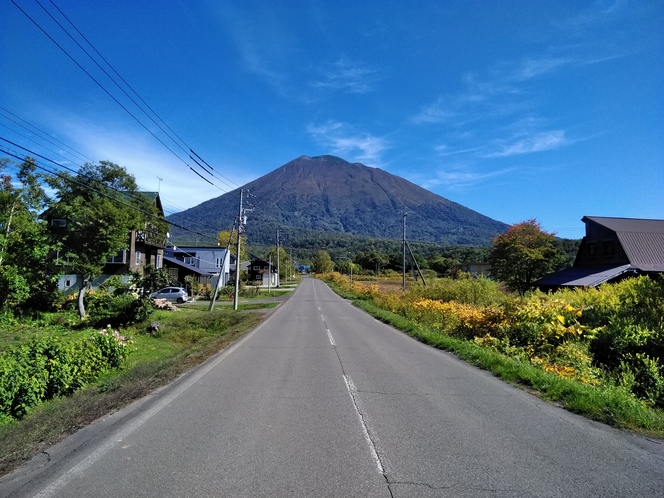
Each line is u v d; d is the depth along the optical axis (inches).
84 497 124.7
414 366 333.7
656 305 426.3
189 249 2169.0
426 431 183.3
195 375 303.1
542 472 142.6
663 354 316.5
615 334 350.3
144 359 471.2
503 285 1407.5
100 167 1152.2
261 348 434.3
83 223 821.2
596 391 236.5
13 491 129.0
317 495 125.3
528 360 350.3
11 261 756.0
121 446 165.6
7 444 168.4
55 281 871.7
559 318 377.4
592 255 1136.8
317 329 613.6
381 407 220.4
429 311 673.6
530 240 1243.8
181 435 177.9
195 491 128.0
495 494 127.0
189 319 800.9
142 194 1278.3
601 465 148.9
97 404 227.6
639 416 198.4
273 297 1658.5
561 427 189.6
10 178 928.3
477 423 194.5
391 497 124.3
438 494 126.5
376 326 654.5
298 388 262.2
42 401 286.7
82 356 353.7
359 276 3843.5
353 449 162.2
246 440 171.8
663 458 155.9
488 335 420.5
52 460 152.8
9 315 706.2
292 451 159.9
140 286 756.6
